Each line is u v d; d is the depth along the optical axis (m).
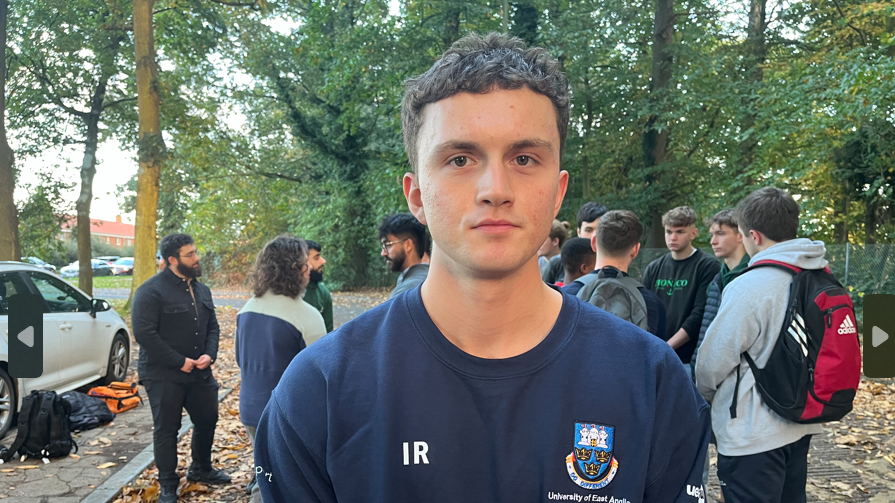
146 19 12.80
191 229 23.44
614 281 2.64
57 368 5.71
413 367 0.72
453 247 0.67
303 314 3.32
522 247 0.67
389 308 0.79
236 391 6.86
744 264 3.05
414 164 0.75
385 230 3.33
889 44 9.84
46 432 4.49
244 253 26.59
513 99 0.66
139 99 12.71
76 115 14.62
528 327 0.74
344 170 20.39
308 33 15.53
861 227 12.98
